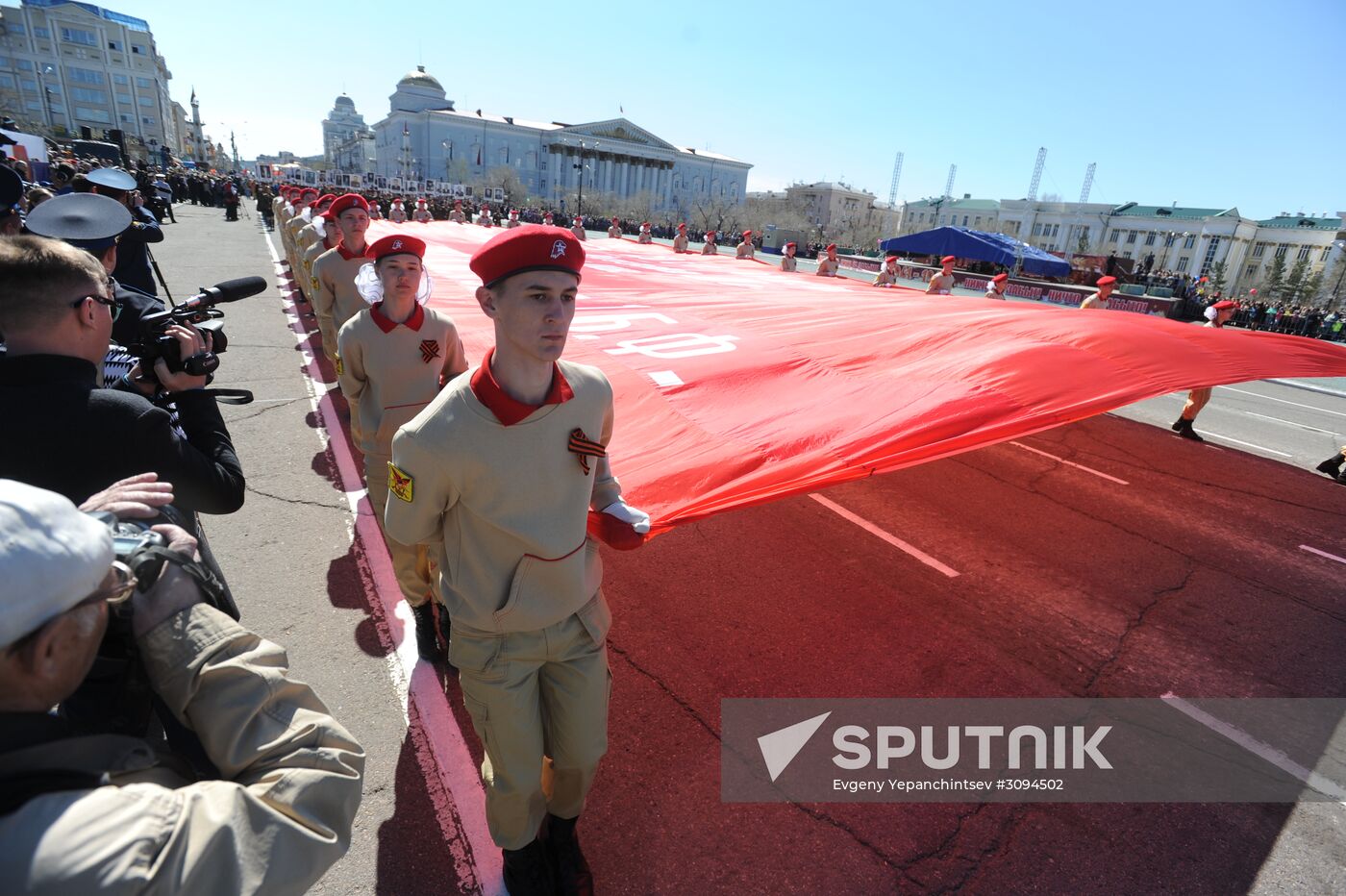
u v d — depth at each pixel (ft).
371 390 10.85
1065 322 16.26
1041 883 7.91
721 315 18.99
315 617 11.78
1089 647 12.63
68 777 2.76
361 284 10.57
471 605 5.99
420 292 10.74
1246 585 15.44
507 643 6.11
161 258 52.19
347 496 16.47
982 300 23.72
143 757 3.18
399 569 10.38
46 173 55.47
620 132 406.41
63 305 4.81
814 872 7.83
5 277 4.62
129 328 9.27
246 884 2.96
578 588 6.09
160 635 3.50
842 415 11.20
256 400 23.07
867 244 315.78
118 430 4.85
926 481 20.29
